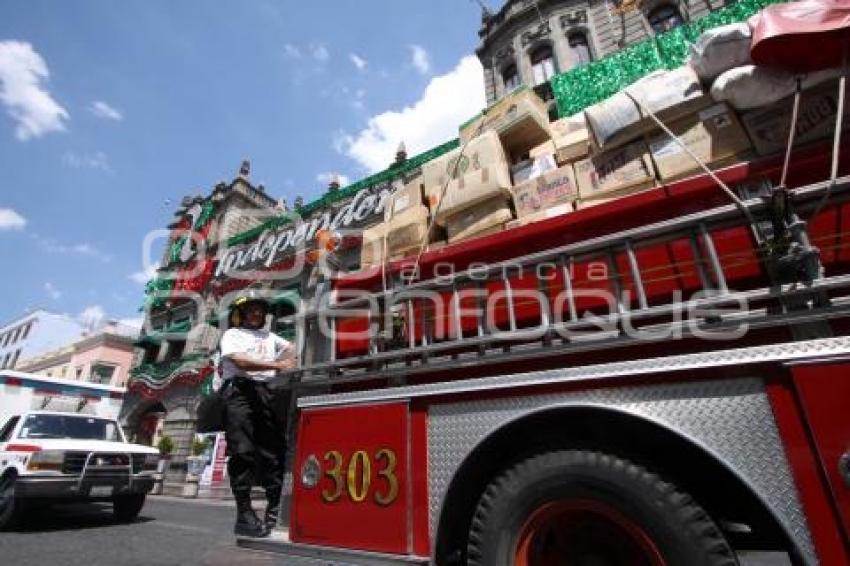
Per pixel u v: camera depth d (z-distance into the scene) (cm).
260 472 293
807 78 198
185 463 1653
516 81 1535
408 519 201
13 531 644
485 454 200
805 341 152
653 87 250
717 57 226
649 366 173
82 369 3034
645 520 161
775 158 198
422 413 218
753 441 151
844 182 166
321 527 224
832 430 138
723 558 148
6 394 1080
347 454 230
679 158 234
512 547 182
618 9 1416
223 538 624
